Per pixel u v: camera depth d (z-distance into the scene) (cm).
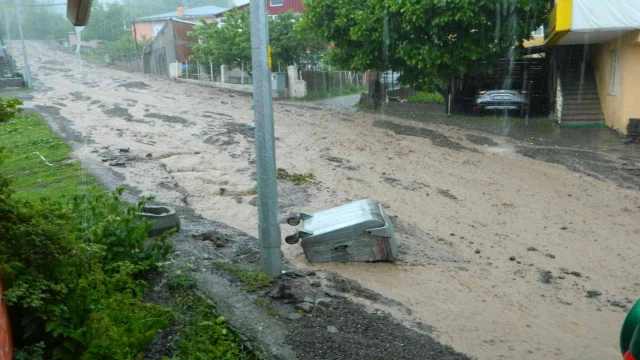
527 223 1012
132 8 5222
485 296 702
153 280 595
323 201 1080
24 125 1717
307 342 505
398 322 592
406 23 1858
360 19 1981
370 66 2127
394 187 1202
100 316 411
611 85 1892
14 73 3028
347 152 1522
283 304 580
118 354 403
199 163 1334
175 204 1010
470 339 580
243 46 2958
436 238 919
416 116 2186
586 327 636
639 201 1141
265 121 637
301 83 3027
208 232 809
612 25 1648
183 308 539
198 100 2472
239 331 509
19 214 430
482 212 1066
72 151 1382
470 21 1798
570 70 2150
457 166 1398
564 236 952
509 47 1981
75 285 430
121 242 586
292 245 839
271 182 646
